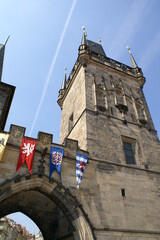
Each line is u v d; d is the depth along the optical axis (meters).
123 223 17.41
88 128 22.88
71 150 19.58
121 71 34.50
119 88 31.81
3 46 30.36
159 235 18.27
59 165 17.69
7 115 25.44
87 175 18.81
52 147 18.53
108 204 17.91
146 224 18.36
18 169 16.06
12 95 23.25
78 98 29.47
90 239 15.20
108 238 16.03
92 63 32.59
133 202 19.27
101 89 29.47
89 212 16.70
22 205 21.53
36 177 16.27
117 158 22.08
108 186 19.11
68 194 16.70
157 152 26.11
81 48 33.31
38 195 22.92
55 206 23.12
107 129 24.30
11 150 16.69
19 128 18.17
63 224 20.47
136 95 32.84
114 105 28.52
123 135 25.00
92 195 17.78
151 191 21.19
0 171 15.41
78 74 32.66
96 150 21.34
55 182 16.73
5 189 14.72
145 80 35.66
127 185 20.20
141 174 22.09
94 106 26.14
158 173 23.52
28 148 17.20
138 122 28.27
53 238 21.42
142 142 25.84
